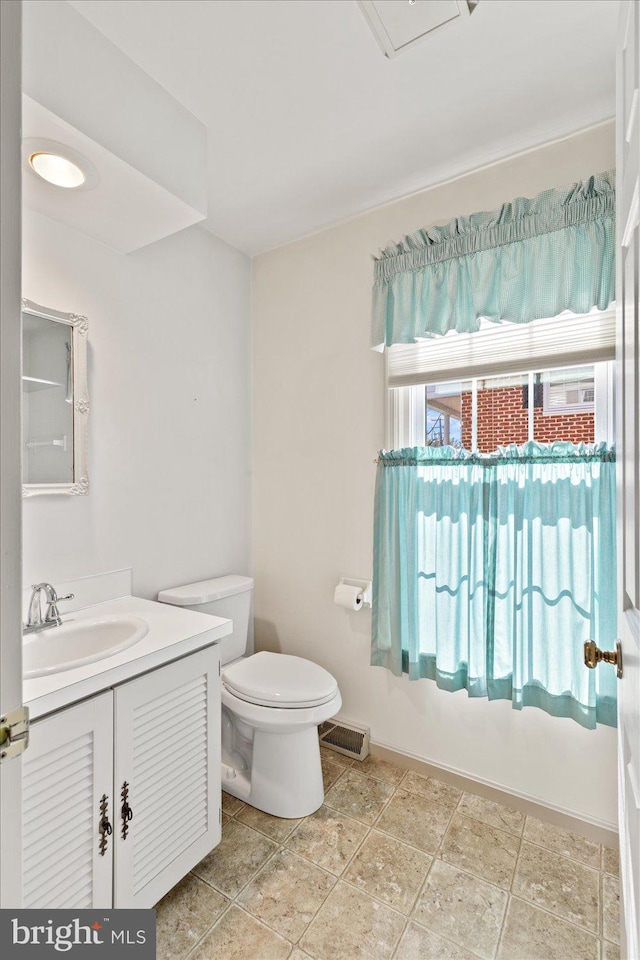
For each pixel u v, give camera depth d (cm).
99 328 172
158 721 127
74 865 106
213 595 197
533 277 162
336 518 220
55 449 157
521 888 142
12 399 51
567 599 157
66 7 113
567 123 157
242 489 244
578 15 119
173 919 132
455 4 114
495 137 164
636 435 70
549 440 169
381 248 204
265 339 245
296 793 171
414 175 184
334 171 182
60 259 158
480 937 127
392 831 165
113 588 177
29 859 97
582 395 163
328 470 222
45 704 99
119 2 114
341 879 145
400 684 202
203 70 134
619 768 100
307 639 230
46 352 154
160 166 138
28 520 151
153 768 126
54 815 102
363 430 211
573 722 164
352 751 208
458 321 179
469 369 181
